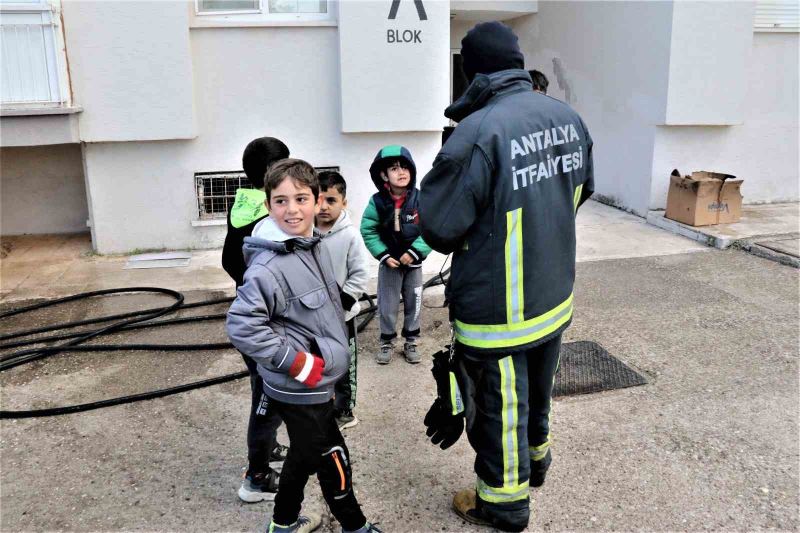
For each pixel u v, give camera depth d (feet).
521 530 8.79
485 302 8.18
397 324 16.22
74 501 9.63
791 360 13.85
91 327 16.08
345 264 10.50
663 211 25.71
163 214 21.98
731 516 9.15
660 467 10.27
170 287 18.83
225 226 22.33
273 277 7.70
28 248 22.71
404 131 22.38
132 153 21.35
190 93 20.80
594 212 27.27
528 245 8.05
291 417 8.04
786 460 10.41
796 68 25.95
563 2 30.45
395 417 11.85
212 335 15.52
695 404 12.15
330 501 8.34
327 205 10.28
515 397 8.38
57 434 11.37
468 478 10.11
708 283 18.60
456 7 30.63
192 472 10.33
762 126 26.23
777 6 25.12
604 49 27.86
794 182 27.25
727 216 23.73
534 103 8.23
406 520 9.16
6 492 9.82
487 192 7.84
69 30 19.77
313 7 21.59
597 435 11.18
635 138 26.35
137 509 9.46
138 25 20.10
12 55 19.43
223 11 21.15
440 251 8.29
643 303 17.17
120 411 12.11
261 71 21.48
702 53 24.07
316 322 8.05
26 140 19.72
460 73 34.35
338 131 22.27
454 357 8.59
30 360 14.14
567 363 13.82
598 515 9.23
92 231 21.77
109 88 20.33
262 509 9.48
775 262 20.22
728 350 14.37
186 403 12.40
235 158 21.95
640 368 13.58
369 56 21.33
